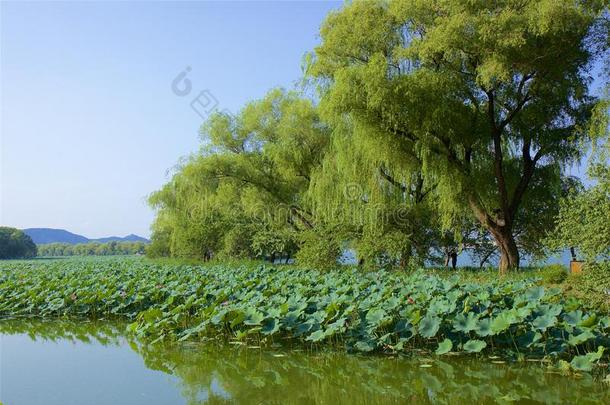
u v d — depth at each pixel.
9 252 79.81
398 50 16.20
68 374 7.69
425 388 6.73
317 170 22.70
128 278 17.22
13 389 6.97
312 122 24.64
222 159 27.97
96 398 6.55
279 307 9.09
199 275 16.77
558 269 13.88
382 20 17.02
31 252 86.69
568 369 7.20
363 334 8.55
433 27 15.50
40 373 7.77
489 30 13.81
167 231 47.09
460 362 7.81
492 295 9.57
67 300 13.13
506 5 14.43
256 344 9.26
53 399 6.54
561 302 9.25
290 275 15.96
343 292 10.76
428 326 8.11
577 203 9.83
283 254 34.28
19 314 13.64
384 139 16.92
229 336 9.72
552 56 15.21
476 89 17.20
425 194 20.36
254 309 9.22
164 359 8.48
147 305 12.69
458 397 6.36
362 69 16.19
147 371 7.80
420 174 19.42
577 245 9.73
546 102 16.91
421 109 15.93
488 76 14.29
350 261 21.03
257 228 29.86
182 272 19.53
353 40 17.42
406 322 8.43
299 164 25.12
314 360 8.19
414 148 17.38
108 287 14.34
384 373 7.43
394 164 17.77
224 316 9.28
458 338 8.30
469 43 14.59
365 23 17.00
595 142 13.57
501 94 17.44
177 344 9.47
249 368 7.83
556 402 6.11
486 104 17.88
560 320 8.16
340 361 8.09
